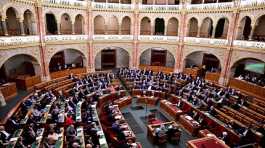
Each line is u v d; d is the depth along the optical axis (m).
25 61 25.31
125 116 20.12
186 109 20.20
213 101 19.70
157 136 15.74
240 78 24.56
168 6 29.28
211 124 17.25
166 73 30.77
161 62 35.28
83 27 28.22
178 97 22.05
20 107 16.55
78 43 27.83
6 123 13.49
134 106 22.45
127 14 30.06
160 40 30.78
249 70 26.83
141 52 32.00
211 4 26.38
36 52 23.39
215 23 26.67
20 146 11.57
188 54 29.92
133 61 32.25
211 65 31.59
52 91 20.64
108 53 34.53
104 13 28.97
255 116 17.31
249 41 22.94
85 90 21.69
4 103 17.30
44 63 24.42
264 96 20.84
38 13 22.83
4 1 18.58
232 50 25.16
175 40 30.16
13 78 21.44
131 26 30.75
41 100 17.70
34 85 22.44
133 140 14.30
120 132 14.61
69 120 14.60
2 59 19.16
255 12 22.22
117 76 29.44
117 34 31.19
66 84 23.83
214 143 12.66
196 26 32.12
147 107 22.38
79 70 28.92
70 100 18.41
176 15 29.41
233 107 19.05
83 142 12.57
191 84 24.31
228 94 21.31
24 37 21.33
